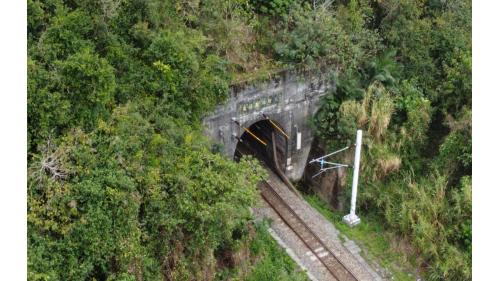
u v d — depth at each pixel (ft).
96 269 59.06
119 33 70.08
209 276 70.08
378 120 89.15
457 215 83.71
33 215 53.36
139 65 70.08
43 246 53.52
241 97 84.58
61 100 58.70
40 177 54.54
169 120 69.36
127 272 58.85
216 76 78.07
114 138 59.72
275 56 88.53
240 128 87.30
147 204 62.28
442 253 82.53
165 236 63.87
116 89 66.49
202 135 77.36
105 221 56.59
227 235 71.36
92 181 56.85
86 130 60.54
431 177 90.74
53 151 57.36
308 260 83.15
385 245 88.48
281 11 89.56
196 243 66.69
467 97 91.81
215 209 63.72
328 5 90.63
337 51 89.10
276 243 83.71
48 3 64.69
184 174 64.80
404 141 92.79
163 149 65.46
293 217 90.33
